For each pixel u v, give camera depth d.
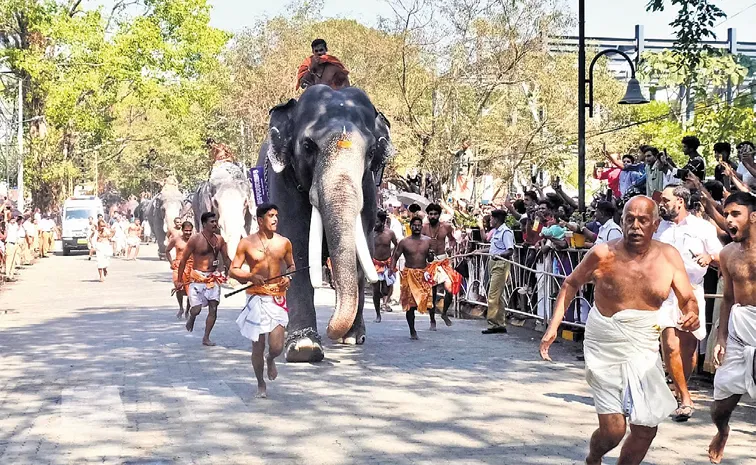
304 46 39.44
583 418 8.98
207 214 14.42
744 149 12.68
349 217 11.64
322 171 12.00
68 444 8.16
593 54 36.88
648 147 14.45
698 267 9.37
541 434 8.36
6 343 14.67
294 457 7.64
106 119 51.31
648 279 6.39
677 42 14.77
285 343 12.52
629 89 17.67
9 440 8.33
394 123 30.70
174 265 17.50
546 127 32.94
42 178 50.78
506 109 33.72
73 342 14.62
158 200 41.66
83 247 48.12
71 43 46.34
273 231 10.26
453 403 9.69
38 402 9.98
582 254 13.69
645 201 6.41
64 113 46.72
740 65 24.28
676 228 9.55
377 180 13.77
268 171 14.00
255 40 42.53
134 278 29.81
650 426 6.41
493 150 31.81
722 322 7.64
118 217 47.81
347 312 11.36
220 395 10.20
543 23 30.56
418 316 18.02
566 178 36.94
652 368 6.38
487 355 12.85
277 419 9.03
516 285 15.77
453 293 15.66
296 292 12.63
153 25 47.88
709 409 9.36
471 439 8.20
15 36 48.59
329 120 12.42
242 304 20.53
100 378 11.36
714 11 14.48
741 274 7.44
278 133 12.91
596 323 6.48
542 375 11.29
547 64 31.94
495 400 9.83
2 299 23.33
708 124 24.45
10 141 51.72
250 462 7.51
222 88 48.94
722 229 10.40
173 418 9.12
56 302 22.00
